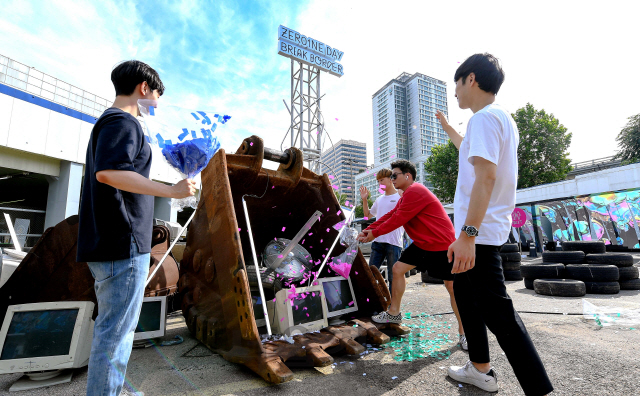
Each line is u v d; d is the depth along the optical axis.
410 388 1.72
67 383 1.81
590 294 4.80
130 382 1.77
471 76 1.68
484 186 1.41
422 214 2.50
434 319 3.29
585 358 2.08
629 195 14.02
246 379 1.82
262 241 3.29
